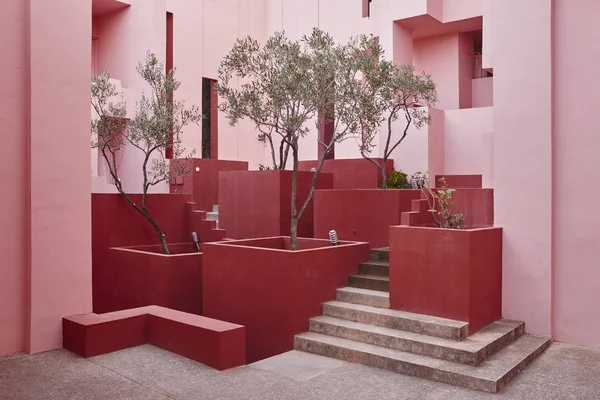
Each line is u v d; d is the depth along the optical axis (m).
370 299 7.83
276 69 9.16
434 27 17.53
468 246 6.75
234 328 6.22
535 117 7.23
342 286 8.46
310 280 7.83
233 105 9.77
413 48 18.94
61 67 6.78
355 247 8.80
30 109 6.49
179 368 6.05
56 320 6.71
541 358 6.55
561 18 7.15
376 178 14.61
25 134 6.57
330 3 19.69
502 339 6.65
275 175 11.91
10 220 6.45
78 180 6.95
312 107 9.10
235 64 9.50
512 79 7.41
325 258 8.12
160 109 12.09
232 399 5.22
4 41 6.41
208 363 6.18
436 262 7.04
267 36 21.69
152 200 12.36
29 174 6.50
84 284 6.98
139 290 10.94
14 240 6.49
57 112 6.74
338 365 6.52
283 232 11.92
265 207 12.09
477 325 6.89
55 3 6.73
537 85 7.21
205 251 8.94
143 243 12.19
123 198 11.88
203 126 20.16
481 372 5.76
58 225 6.74
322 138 19.62
